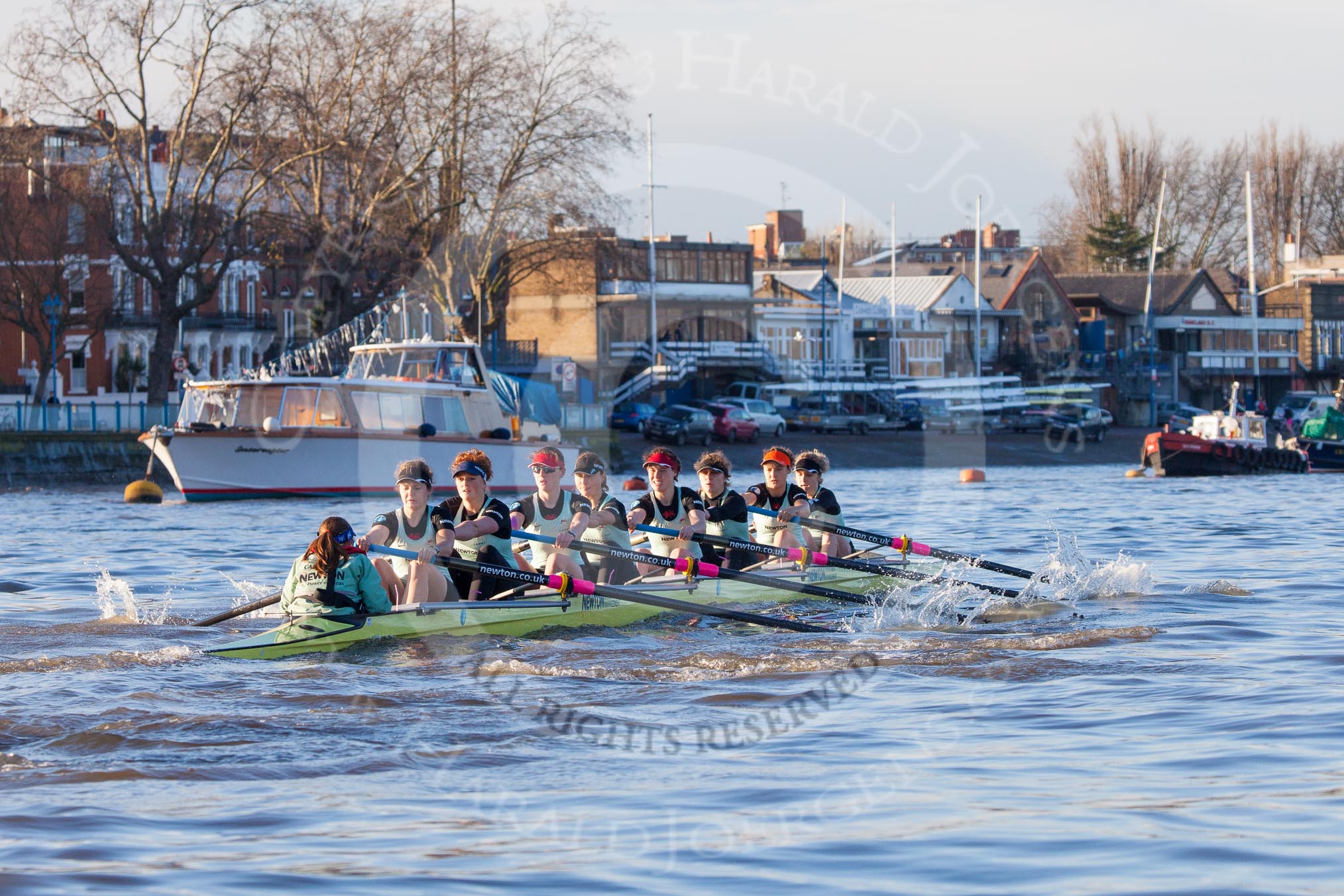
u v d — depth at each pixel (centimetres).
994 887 1251
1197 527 5500
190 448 7175
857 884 1262
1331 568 3897
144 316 13925
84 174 10219
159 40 9700
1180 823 1425
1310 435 11362
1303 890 1230
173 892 1245
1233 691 2092
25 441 9562
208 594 3447
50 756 1756
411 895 1240
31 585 3641
